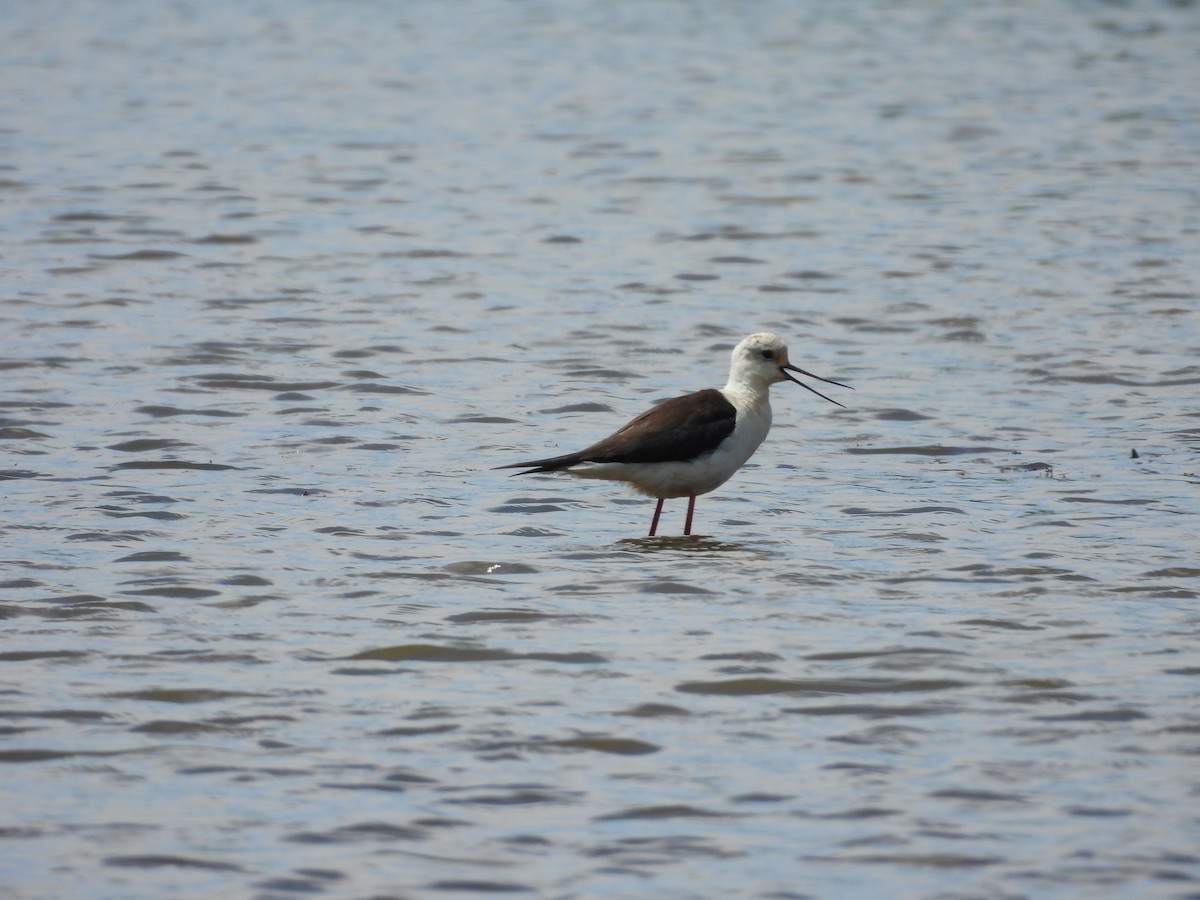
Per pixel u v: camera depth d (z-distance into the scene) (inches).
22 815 373.7
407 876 349.7
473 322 914.1
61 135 1489.9
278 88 1776.6
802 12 2397.9
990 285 1001.5
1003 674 449.4
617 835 366.6
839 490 635.5
